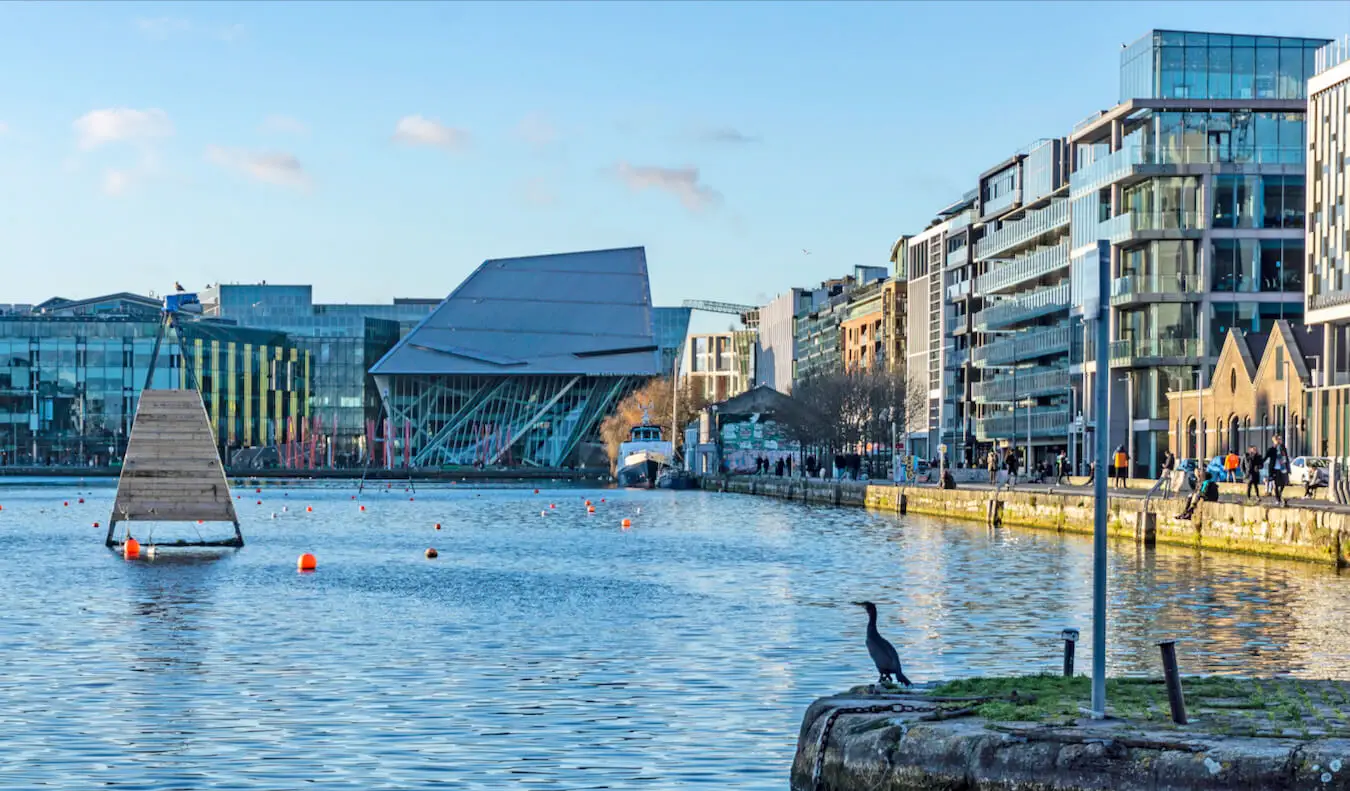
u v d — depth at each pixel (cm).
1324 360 10319
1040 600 4872
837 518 11006
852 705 1998
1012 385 15475
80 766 2450
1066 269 14925
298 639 3953
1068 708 1950
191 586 5519
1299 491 8275
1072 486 11519
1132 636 3969
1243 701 2033
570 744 2597
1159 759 1709
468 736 2667
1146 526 7444
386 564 6650
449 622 4325
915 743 1844
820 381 18662
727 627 4169
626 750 2545
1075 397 14188
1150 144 12519
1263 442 10594
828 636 3966
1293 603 4703
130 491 7344
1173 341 12381
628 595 5122
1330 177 10269
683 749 2553
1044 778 1755
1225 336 12350
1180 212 12419
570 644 3825
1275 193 12412
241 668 3444
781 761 2464
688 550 7556
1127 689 2130
